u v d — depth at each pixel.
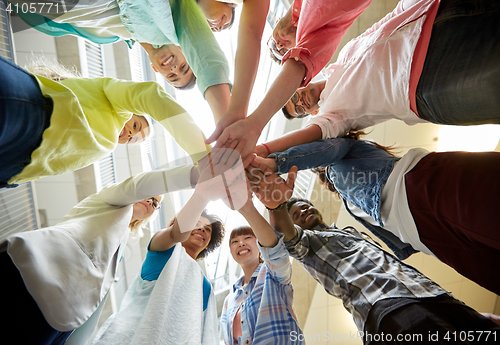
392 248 1.20
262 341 1.22
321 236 1.49
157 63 1.08
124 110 0.89
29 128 0.65
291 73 0.87
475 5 0.68
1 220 0.95
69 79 0.90
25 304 0.67
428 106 0.84
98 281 0.82
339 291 1.30
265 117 0.83
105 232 0.89
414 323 0.98
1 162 0.67
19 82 0.62
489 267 0.82
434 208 0.85
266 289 1.34
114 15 1.00
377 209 1.01
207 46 0.89
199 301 1.14
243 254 1.41
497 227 0.71
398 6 1.05
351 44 1.16
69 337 0.90
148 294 1.12
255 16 0.88
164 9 0.85
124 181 0.89
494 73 0.64
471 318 1.00
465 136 2.59
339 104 1.09
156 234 1.10
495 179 0.73
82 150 0.80
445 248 0.89
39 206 1.00
